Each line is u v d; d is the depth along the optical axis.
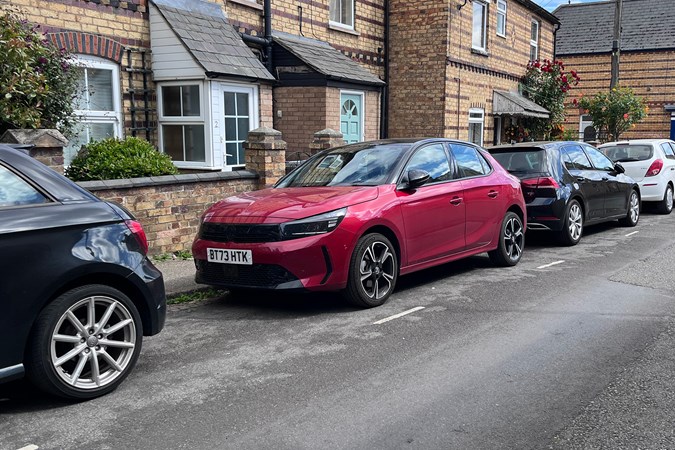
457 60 16.34
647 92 28.06
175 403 3.98
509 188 8.04
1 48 6.88
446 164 7.25
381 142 7.29
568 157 10.12
